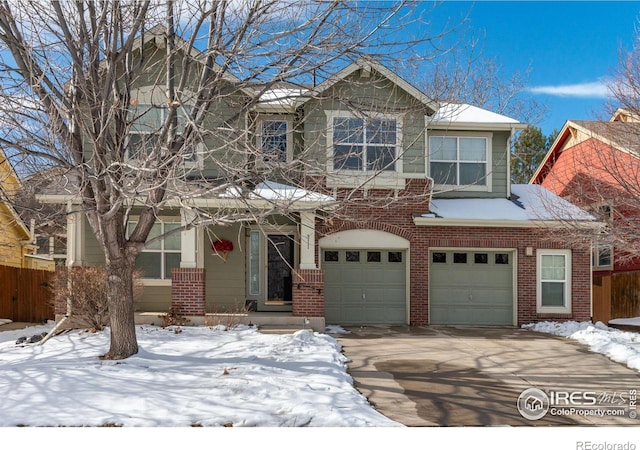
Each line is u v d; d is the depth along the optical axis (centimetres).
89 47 786
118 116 848
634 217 1330
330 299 1538
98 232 892
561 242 1537
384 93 1423
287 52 815
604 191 1545
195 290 1315
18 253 2159
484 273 1577
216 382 760
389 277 1553
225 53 805
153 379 777
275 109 1300
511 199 1675
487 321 1563
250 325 1319
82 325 1249
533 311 1542
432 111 1472
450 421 664
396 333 1355
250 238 1567
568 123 2014
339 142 986
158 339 1116
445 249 1562
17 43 752
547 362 1000
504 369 941
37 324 1731
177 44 892
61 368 830
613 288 1806
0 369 840
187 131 826
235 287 1510
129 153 1125
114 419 622
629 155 1435
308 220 1352
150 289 1464
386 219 1525
